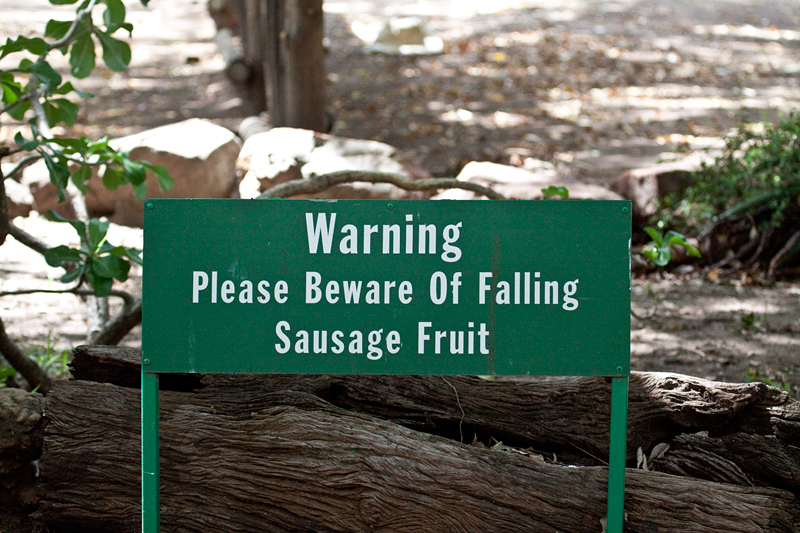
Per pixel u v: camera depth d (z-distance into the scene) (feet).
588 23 57.82
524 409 10.71
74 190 20.01
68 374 16.43
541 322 8.46
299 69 29.89
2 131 33.76
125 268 12.64
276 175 25.53
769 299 22.02
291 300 8.44
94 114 38.68
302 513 9.21
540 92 42.60
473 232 8.39
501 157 30.91
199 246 8.40
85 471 9.42
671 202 25.34
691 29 57.11
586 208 8.39
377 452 9.28
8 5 62.28
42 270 22.82
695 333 19.57
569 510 9.01
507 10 62.08
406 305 8.44
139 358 10.97
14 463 9.70
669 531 8.90
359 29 57.62
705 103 40.68
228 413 10.00
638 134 35.27
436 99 41.52
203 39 56.03
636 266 23.79
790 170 23.57
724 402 10.22
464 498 9.04
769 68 48.44
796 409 10.11
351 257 8.41
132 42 54.49
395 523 9.04
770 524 8.82
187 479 9.39
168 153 26.27
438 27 57.72
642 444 10.46
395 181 14.65
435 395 10.73
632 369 17.42
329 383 10.68
